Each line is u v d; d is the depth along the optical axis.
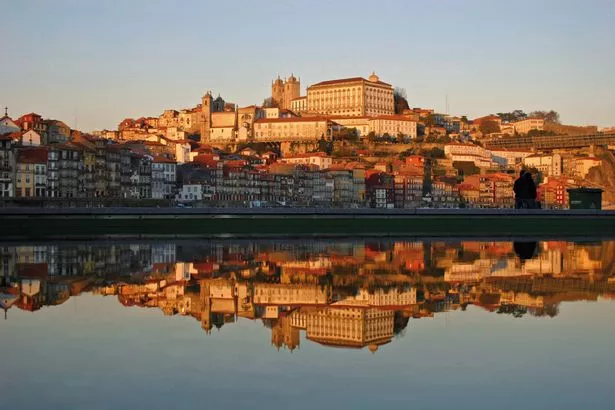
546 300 101.69
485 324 84.38
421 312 92.50
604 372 64.50
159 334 77.81
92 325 81.81
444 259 158.25
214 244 196.50
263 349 71.94
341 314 91.50
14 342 73.62
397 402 56.84
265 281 120.69
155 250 172.88
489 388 60.19
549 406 56.28
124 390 58.88
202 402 56.31
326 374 63.72
